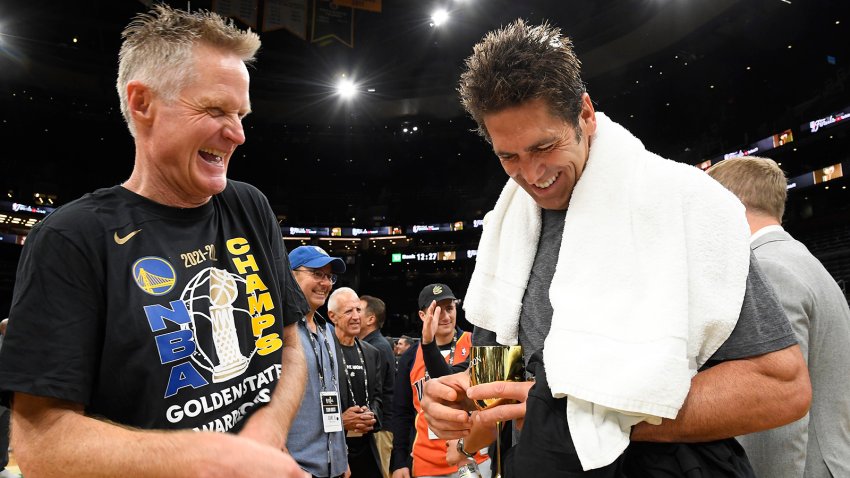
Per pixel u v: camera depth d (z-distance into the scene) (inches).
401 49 836.6
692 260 36.9
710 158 821.2
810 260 60.9
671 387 33.0
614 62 753.6
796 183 729.6
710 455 35.3
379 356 161.2
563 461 34.7
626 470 36.6
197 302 42.4
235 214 49.2
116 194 42.8
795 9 613.3
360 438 140.0
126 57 44.0
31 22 710.5
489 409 40.3
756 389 34.2
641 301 36.5
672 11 646.5
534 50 38.4
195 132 41.8
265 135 1001.5
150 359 39.1
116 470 32.9
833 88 713.0
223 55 43.7
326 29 606.9
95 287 38.9
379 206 1151.6
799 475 52.9
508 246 48.6
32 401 35.7
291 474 34.7
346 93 906.7
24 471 35.0
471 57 41.4
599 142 42.2
